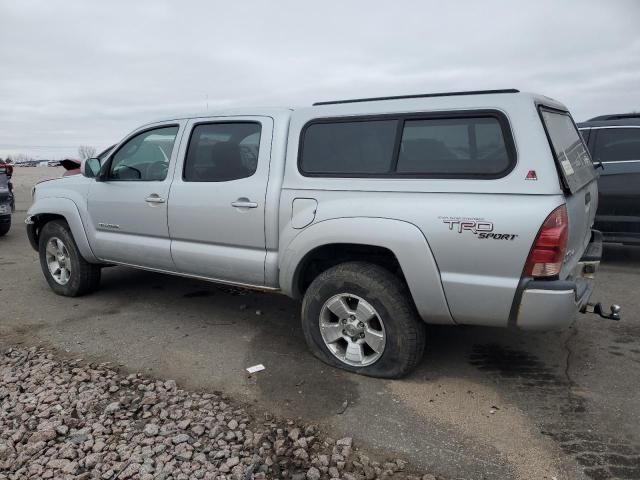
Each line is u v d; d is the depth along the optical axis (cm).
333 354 371
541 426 301
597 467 264
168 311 502
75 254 527
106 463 265
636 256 713
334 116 361
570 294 294
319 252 373
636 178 623
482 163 308
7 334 446
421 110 330
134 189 462
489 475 259
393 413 315
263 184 383
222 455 272
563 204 291
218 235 411
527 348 408
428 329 447
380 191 335
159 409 318
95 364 384
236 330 452
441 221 311
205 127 427
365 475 259
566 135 357
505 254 297
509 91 313
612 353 397
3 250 831
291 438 289
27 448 277
